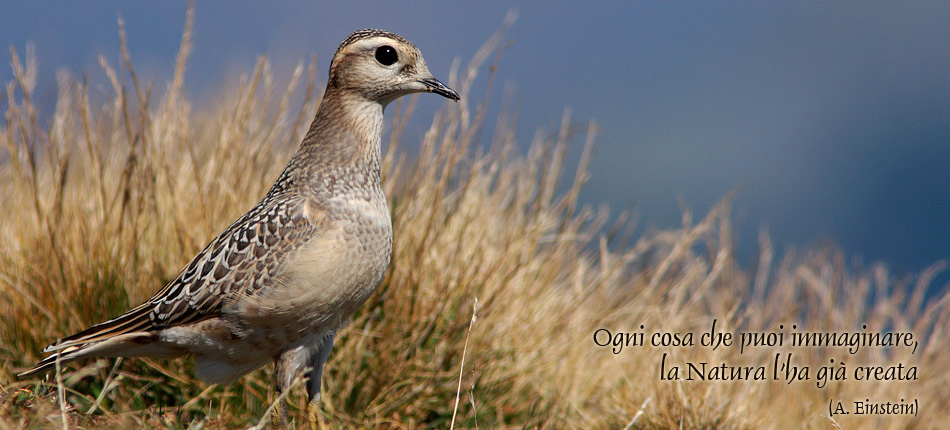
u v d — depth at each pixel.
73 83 13.70
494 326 13.17
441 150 13.20
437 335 12.69
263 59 13.53
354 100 10.80
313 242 10.03
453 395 12.34
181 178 13.10
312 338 10.48
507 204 14.89
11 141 13.05
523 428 12.29
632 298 15.05
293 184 10.55
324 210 10.20
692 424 12.40
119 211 12.60
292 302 10.02
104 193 11.98
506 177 14.84
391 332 12.38
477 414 12.34
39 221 11.98
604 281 14.80
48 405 9.70
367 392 12.14
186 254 12.15
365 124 10.80
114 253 12.10
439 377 12.34
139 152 13.13
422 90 10.99
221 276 10.09
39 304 11.60
